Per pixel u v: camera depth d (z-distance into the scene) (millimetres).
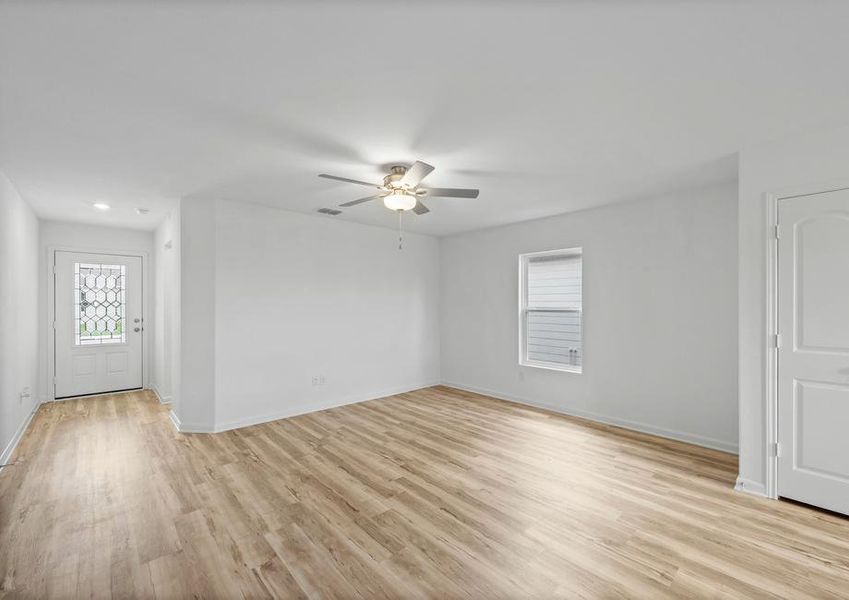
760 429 2666
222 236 4016
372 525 2307
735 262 3400
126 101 2037
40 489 2730
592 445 3582
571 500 2594
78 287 5207
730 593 1765
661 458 3283
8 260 3289
